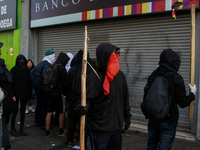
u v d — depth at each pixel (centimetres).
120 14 466
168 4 405
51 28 628
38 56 671
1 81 302
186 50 411
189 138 389
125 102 226
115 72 199
